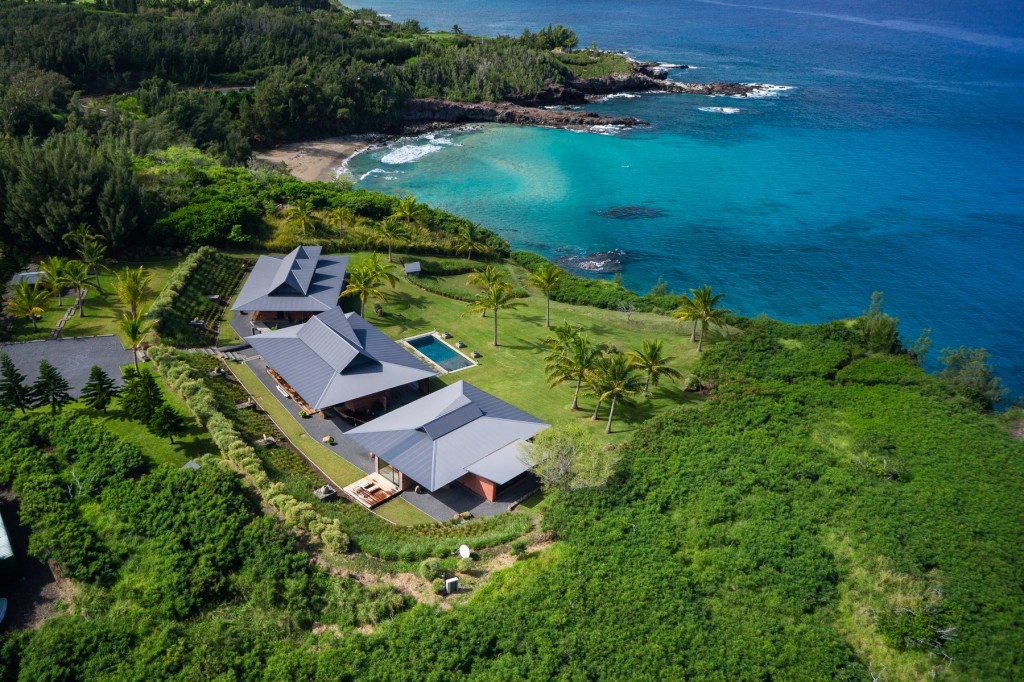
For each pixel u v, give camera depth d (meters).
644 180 178.50
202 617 49.31
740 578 54.62
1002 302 123.94
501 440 69.56
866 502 63.38
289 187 131.25
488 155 193.50
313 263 103.00
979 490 65.50
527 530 60.47
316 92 196.88
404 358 83.44
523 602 51.16
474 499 66.81
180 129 157.62
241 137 169.62
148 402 67.12
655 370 78.75
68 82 165.75
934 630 50.16
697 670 46.56
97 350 81.50
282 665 45.44
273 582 51.19
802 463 68.94
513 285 116.50
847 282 130.62
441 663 46.16
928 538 59.31
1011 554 57.59
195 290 97.88
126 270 83.56
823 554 57.31
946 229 152.12
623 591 52.50
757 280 131.00
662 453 70.31
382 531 60.12
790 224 154.62
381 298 100.44
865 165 190.75
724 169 187.12
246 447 64.12
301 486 63.44
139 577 51.09
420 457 66.25
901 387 83.19
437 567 53.78
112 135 144.25
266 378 83.56
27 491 56.09
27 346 81.31
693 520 60.75
